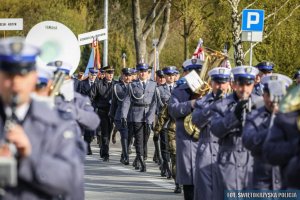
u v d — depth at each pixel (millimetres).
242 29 19812
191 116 13648
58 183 6301
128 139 23000
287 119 7551
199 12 39562
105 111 24766
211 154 12578
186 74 14766
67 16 64188
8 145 6090
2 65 6141
